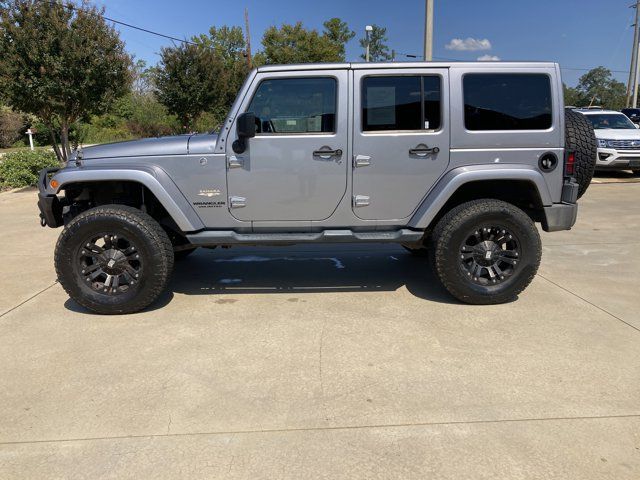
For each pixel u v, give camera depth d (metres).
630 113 24.05
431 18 12.82
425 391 3.08
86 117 13.44
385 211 4.37
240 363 3.46
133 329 4.05
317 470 2.41
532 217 4.75
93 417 2.85
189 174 4.29
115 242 4.25
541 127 4.26
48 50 11.55
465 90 4.21
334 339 3.82
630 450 2.52
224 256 6.27
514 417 2.81
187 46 22.12
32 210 9.54
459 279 4.34
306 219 4.39
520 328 3.98
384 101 4.22
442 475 2.37
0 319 4.26
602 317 4.18
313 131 4.25
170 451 2.56
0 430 2.74
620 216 8.39
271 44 33.00
